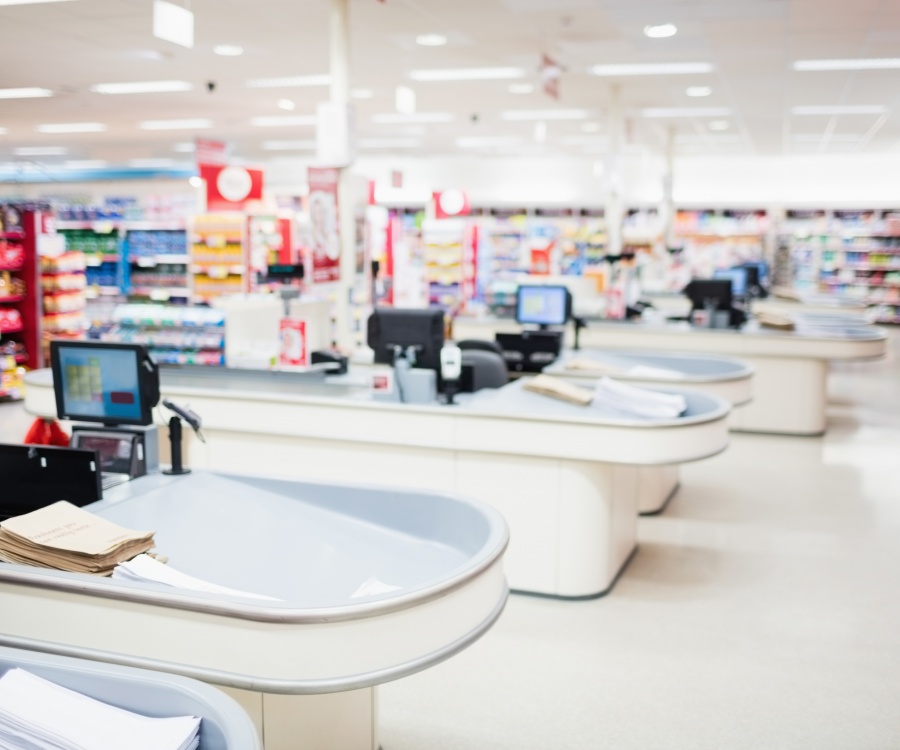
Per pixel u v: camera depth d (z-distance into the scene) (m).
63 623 2.23
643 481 5.86
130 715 1.69
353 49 8.48
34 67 9.42
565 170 19.31
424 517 2.90
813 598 4.46
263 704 2.32
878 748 3.08
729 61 8.84
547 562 4.38
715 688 3.51
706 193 18.91
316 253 6.12
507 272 15.72
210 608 2.08
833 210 18.72
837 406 10.16
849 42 7.93
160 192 20.95
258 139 15.80
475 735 3.14
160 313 5.39
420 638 2.14
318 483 3.03
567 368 5.83
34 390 5.46
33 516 2.46
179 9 5.23
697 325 9.00
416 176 20.05
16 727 1.62
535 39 8.03
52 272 10.38
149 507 2.82
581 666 3.69
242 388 4.95
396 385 4.65
